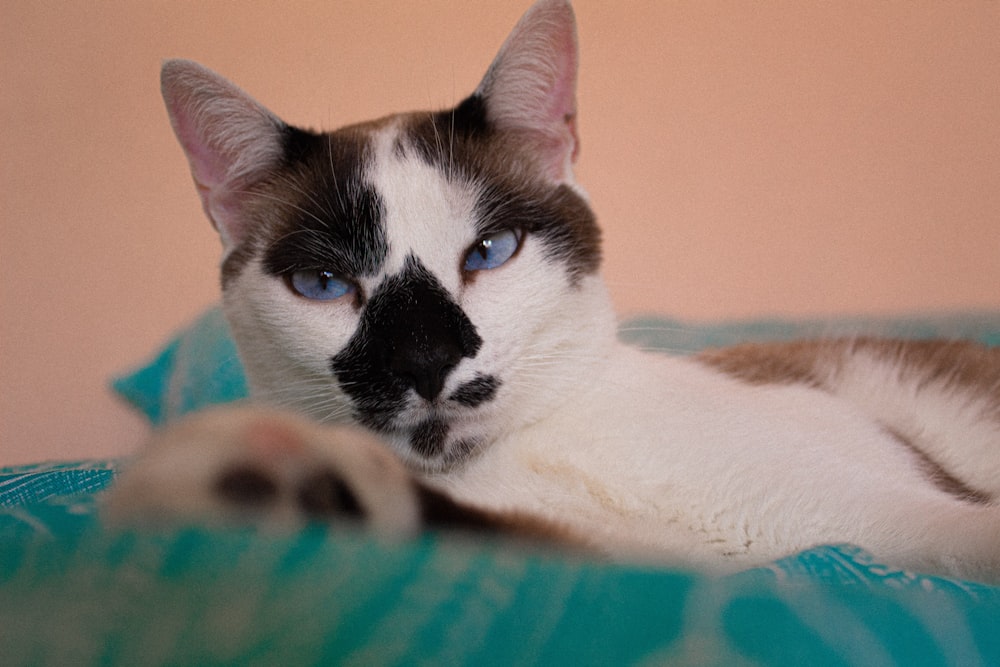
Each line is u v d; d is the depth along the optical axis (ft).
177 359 1.65
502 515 0.87
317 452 0.77
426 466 1.08
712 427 1.07
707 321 1.76
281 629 0.58
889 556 1.02
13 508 0.99
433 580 0.66
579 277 1.15
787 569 0.90
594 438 1.06
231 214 1.19
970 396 1.31
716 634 0.71
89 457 1.90
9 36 1.82
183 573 0.60
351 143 1.15
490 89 1.18
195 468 0.71
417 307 1.07
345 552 0.65
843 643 0.76
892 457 1.12
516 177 1.15
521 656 0.64
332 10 1.78
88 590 0.59
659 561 0.89
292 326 1.10
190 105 1.16
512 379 1.09
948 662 0.79
